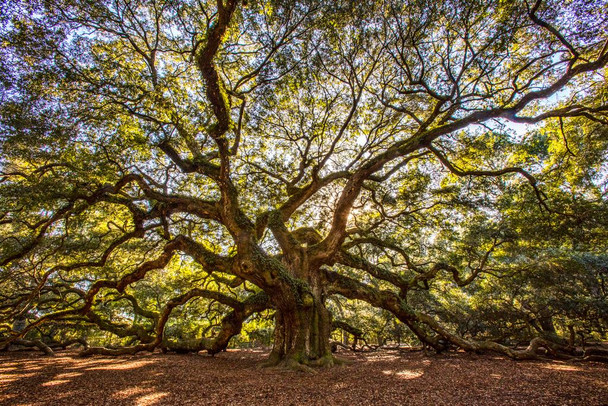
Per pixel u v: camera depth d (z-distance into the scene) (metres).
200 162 14.84
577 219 15.88
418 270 19.45
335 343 23.72
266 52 13.05
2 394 9.10
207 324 29.25
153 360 16.83
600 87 15.53
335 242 15.27
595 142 17.05
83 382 10.76
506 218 18.92
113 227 22.72
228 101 12.35
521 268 19.81
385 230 21.66
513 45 13.57
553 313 20.64
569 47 10.82
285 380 10.57
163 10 13.53
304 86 15.00
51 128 11.08
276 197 19.77
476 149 16.05
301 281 14.62
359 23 12.30
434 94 13.20
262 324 27.53
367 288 17.75
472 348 17.02
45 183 12.15
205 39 10.40
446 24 12.56
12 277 21.19
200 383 10.34
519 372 11.38
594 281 20.67
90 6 11.56
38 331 25.59
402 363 14.59
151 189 14.76
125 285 17.12
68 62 11.06
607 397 7.65
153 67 15.06
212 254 15.61
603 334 20.48
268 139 18.38
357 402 7.66
